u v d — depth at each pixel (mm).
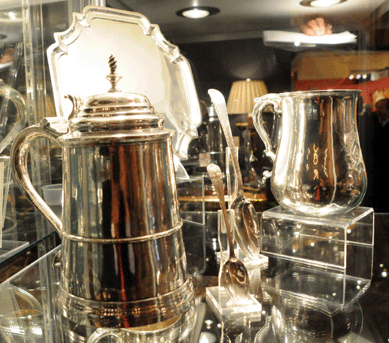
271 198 1444
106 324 320
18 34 583
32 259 590
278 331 345
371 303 401
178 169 798
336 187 459
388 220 732
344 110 464
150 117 334
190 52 1517
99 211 321
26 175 382
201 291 439
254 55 1501
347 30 1476
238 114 1456
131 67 771
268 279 477
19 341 334
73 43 705
